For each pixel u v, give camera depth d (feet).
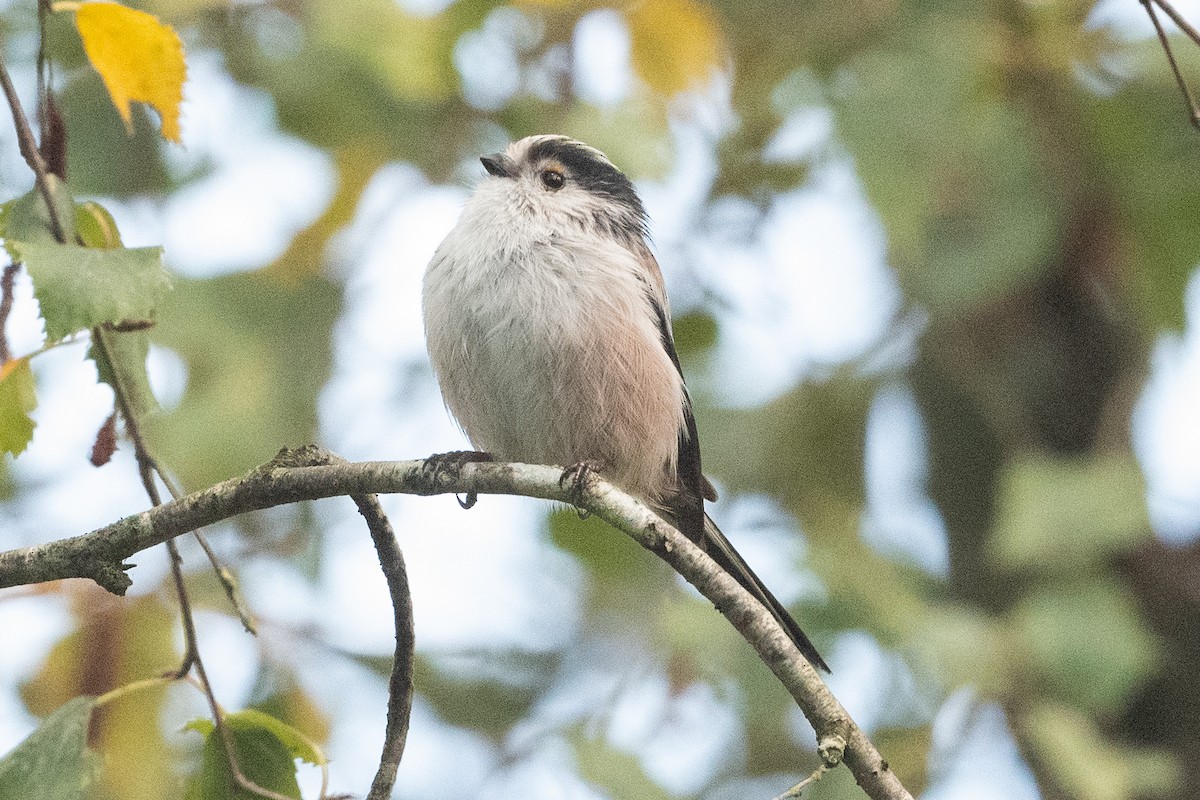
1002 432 37.81
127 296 19.35
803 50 35.24
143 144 38.34
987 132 33.24
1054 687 33.27
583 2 37.99
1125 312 36.83
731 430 41.78
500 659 42.96
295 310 38.32
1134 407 36.83
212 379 36.96
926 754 33.78
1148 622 36.11
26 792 19.86
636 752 35.96
